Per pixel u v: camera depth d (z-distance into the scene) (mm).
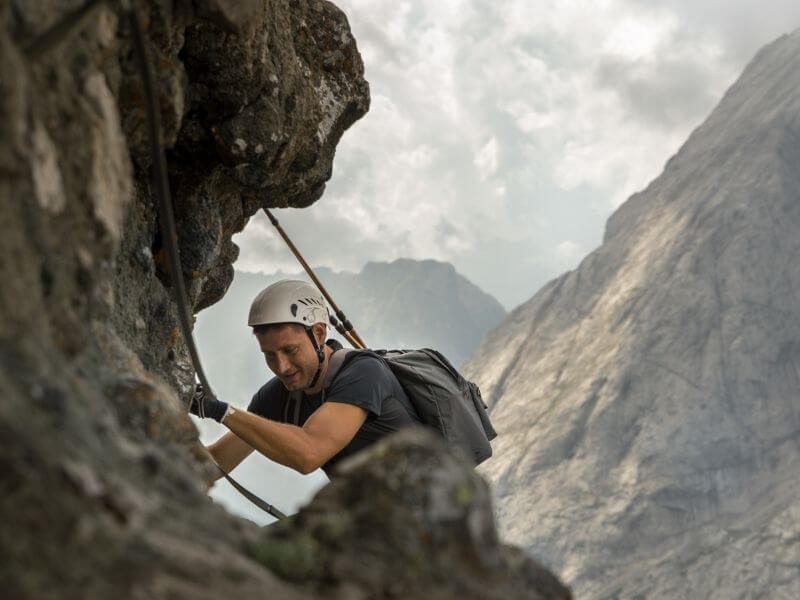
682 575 131000
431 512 2475
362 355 5445
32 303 2588
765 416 156625
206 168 6172
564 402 171125
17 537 1945
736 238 181125
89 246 3148
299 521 2594
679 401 160625
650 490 150000
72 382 2607
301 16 7016
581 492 154125
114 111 3543
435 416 5387
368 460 2619
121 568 2076
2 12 2697
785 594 121250
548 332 199750
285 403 5855
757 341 165375
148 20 4273
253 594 2215
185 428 3277
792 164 193500
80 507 2125
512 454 167000
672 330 172500
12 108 2598
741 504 146000
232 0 4699
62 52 3137
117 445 2557
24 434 2139
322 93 7129
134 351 5051
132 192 5102
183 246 6148
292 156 6676
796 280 172125
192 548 2311
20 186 2639
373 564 2398
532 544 149000
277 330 5406
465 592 2387
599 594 136500
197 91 5734
